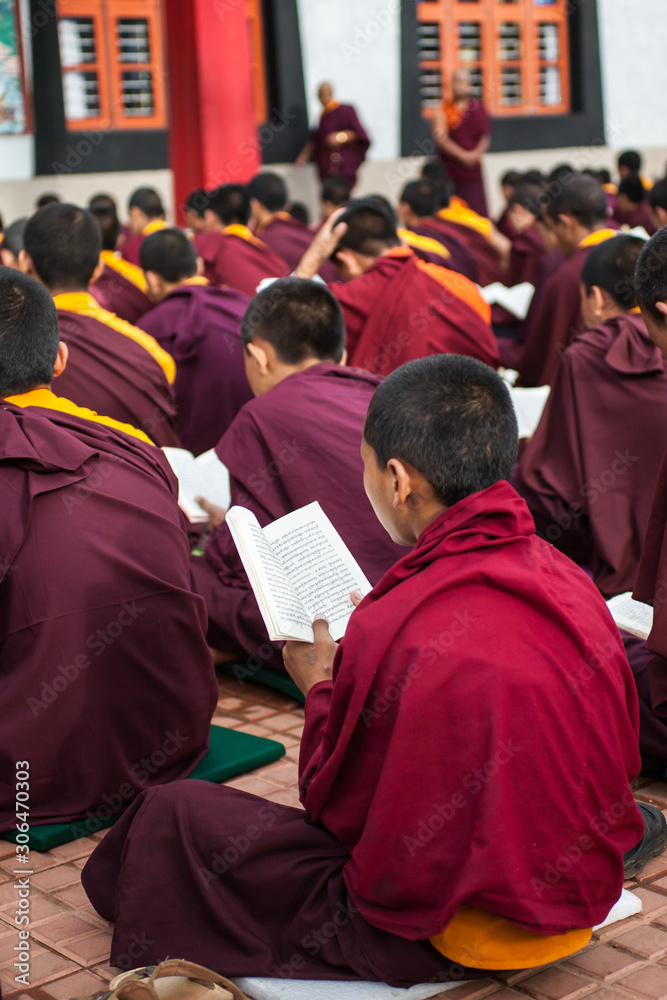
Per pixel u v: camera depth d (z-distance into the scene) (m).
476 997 1.95
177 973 1.86
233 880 2.00
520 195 8.10
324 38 13.30
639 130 15.52
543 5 14.76
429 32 14.02
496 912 1.78
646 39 15.30
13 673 2.50
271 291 3.35
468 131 12.44
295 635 2.19
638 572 2.69
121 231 9.78
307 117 13.32
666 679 2.65
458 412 1.85
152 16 12.34
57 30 11.87
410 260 4.77
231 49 10.77
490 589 1.81
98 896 2.18
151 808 2.08
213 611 3.43
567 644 1.82
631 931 2.16
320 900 1.96
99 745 2.56
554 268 6.69
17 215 11.99
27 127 11.95
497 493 1.88
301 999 1.90
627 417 3.54
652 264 2.52
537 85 14.91
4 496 2.48
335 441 3.11
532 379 5.83
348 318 4.66
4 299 2.66
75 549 2.49
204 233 6.92
